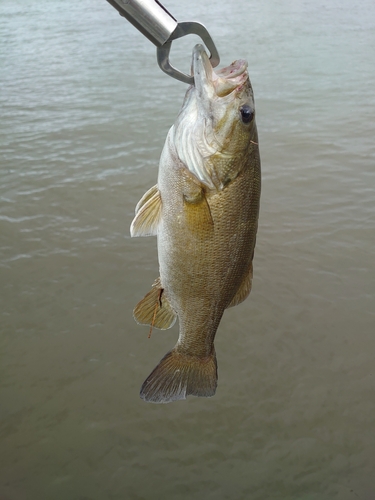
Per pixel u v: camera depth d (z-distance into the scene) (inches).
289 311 44.6
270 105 88.2
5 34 137.3
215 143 20.2
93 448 35.0
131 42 126.9
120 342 42.2
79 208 59.2
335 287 47.1
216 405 37.4
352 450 34.6
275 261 50.3
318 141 74.0
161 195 21.3
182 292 22.2
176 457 34.4
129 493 32.7
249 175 21.0
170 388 23.3
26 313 44.8
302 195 60.9
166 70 18.6
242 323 43.6
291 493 32.5
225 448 34.9
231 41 128.4
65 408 37.2
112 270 49.6
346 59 112.7
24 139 76.7
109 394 38.2
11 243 53.3
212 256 21.5
